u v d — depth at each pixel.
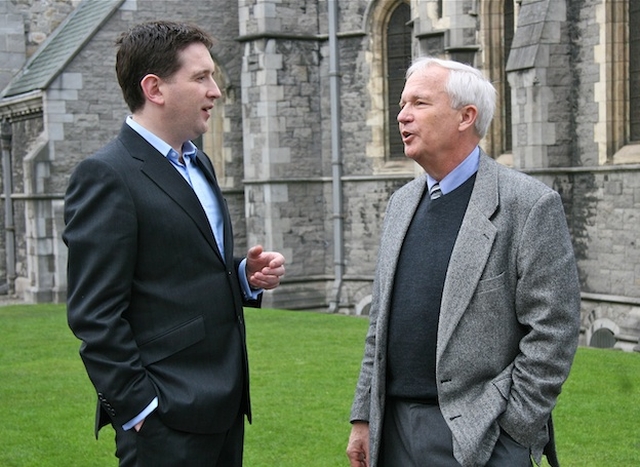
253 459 7.97
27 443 8.70
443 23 18.73
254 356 12.63
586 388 10.09
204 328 4.32
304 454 8.09
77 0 26.47
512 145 18.11
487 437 4.18
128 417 4.06
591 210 16.73
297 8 22.19
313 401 9.91
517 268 4.28
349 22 21.88
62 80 22.02
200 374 4.30
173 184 4.36
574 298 4.23
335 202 22.23
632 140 16.38
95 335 4.04
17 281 24.83
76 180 4.25
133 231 4.18
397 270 4.63
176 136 4.42
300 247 22.50
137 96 4.39
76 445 8.63
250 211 22.70
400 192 4.91
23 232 24.41
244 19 22.34
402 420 4.55
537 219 4.26
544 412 4.16
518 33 17.02
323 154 22.67
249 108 22.48
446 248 4.47
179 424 4.16
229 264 4.53
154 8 22.84
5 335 15.54
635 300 15.84
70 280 4.18
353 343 13.66
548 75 16.59
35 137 23.36
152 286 4.28
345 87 22.12
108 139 22.53
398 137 21.72
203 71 4.38
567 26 16.73
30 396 10.63
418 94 4.47
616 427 8.52
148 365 4.21
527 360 4.18
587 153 16.72
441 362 4.29
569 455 7.72
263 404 9.81
